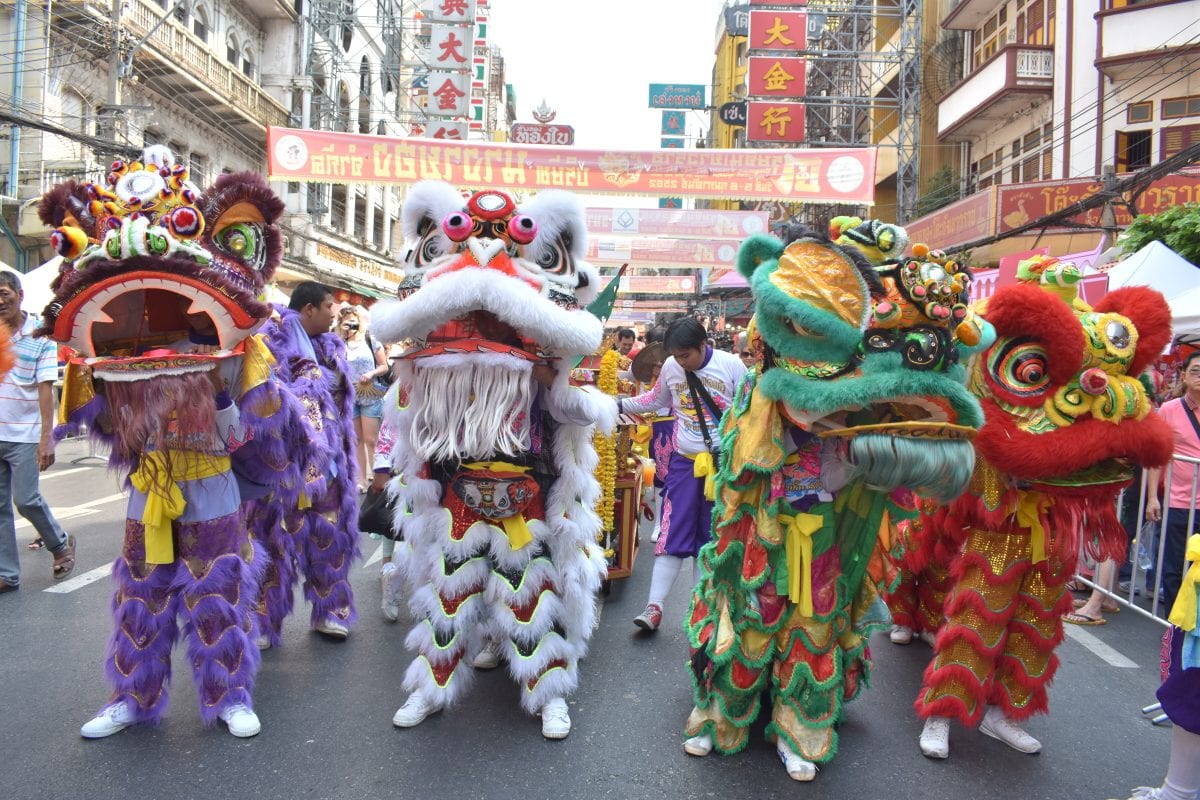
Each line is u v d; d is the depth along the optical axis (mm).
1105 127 15102
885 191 24938
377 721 3373
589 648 4355
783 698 3082
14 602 4770
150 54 15953
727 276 16422
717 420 4414
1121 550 3330
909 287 2654
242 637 3270
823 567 2992
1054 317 3057
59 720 3293
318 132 9430
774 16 20844
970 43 20688
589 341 3053
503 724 3385
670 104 43438
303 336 4230
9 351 2691
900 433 2682
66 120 15039
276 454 3447
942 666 3232
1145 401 3180
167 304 3332
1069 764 3195
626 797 2832
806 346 2736
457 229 3000
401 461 3352
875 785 2977
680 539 4523
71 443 12141
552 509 3363
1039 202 14086
